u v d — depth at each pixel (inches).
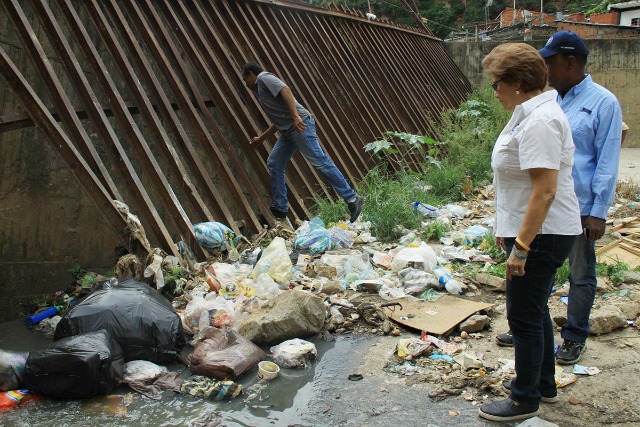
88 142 193.2
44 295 216.4
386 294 179.5
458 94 655.8
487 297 184.5
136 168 255.9
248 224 245.1
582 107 132.1
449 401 122.9
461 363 137.8
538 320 108.0
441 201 326.0
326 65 377.7
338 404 122.0
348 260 201.5
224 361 130.4
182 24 280.1
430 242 243.1
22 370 125.2
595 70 724.0
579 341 137.4
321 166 246.1
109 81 218.4
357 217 255.6
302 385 130.2
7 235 214.5
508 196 106.7
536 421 110.3
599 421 114.2
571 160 104.6
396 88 485.1
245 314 159.3
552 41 133.0
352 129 365.1
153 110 229.8
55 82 196.1
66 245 230.8
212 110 282.8
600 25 931.3
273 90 233.1
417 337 154.6
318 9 401.1
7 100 205.2
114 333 132.8
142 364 131.8
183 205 273.0
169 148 226.2
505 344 147.6
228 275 184.7
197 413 118.0
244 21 319.0
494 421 114.3
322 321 156.3
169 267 177.8
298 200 274.1
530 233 99.4
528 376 110.7
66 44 209.2
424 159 403.5
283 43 343.6
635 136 712.4
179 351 141.7
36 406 118.8
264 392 126.9
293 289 175.6
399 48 550.6
